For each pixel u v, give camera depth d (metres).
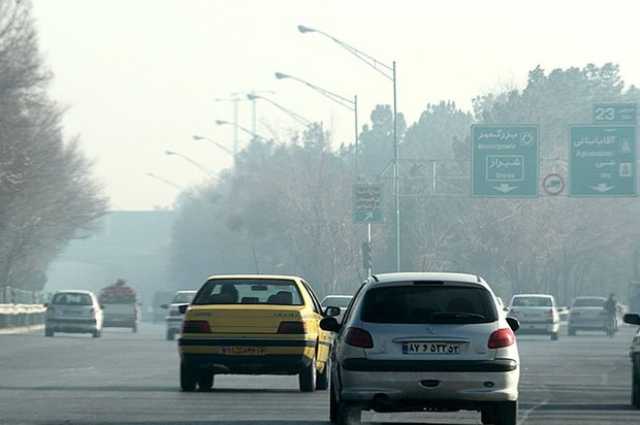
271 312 60.25
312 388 61.78
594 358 104.81
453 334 41.53
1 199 182.12
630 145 153.88
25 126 177.75
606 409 55.00
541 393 64.88
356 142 185.38
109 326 175.50
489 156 155.12
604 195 154.00
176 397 58.31
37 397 58.16
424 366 41.34
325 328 46.94
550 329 149.50
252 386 66.75
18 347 116.06
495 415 42.53
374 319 41.88
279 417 48.81
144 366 85.56
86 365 86.69
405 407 41.97
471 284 42.41
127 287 176.38
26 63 172.62
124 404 54.38
